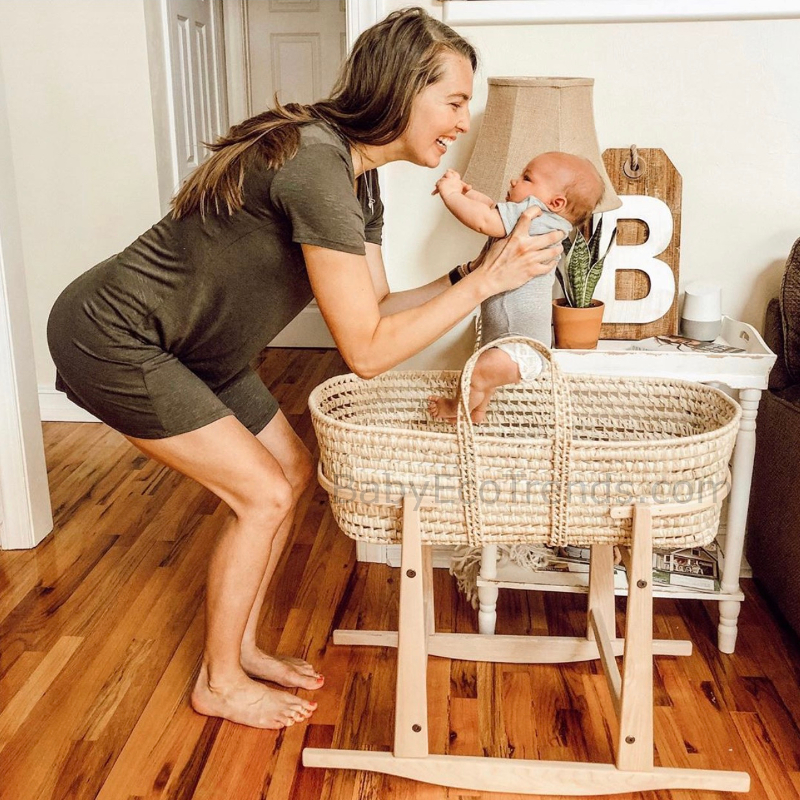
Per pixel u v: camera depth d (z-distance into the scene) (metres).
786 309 2.20
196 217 1.59
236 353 1.76
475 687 2.02
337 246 1.50
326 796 1.70
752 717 1.91
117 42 3.42
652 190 2.28
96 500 2.99
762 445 2.29
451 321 1.58
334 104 1.60
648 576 1.64
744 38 2.25
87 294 1.67
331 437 1.68
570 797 1.72
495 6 2.24
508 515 1.67
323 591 2.44
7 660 2.10
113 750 1.80
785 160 2.32
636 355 2.03
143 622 2.26
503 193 2.10
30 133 3.54
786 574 2.13
